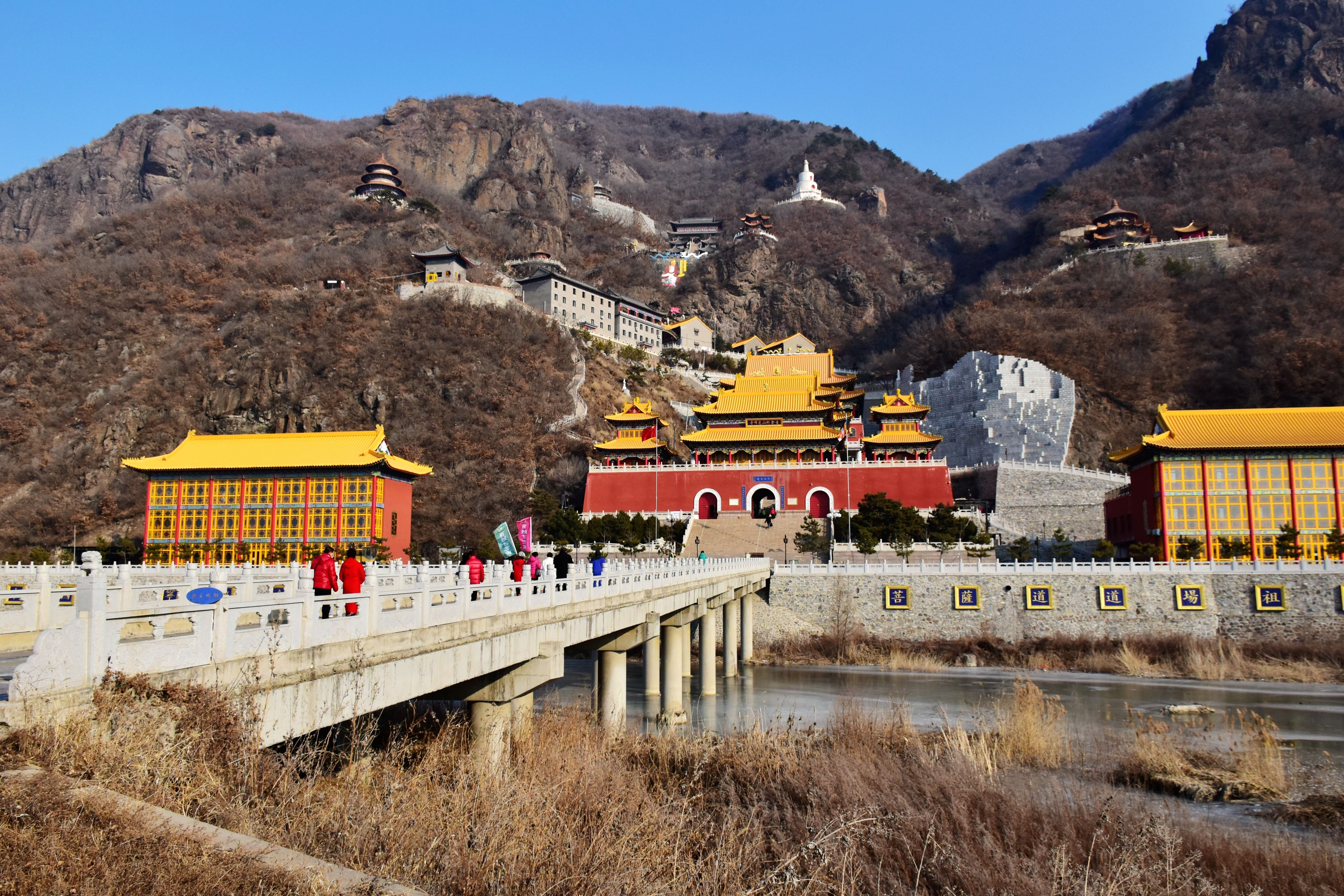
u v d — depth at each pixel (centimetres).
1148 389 15212
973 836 2347
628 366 17825
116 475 12825
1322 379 14062
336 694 1686
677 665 4678
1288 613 6719
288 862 1145
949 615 7162
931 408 16138
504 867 1573
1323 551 7731
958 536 9362
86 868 981
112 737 1210
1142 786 3222
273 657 1520
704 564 5666
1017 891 2044
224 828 1219
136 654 1305
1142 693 5556
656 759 3017
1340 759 3878
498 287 17775
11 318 15962
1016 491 11844
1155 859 2250
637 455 12162
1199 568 6938
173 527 9375
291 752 1762
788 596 7519
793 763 2922
